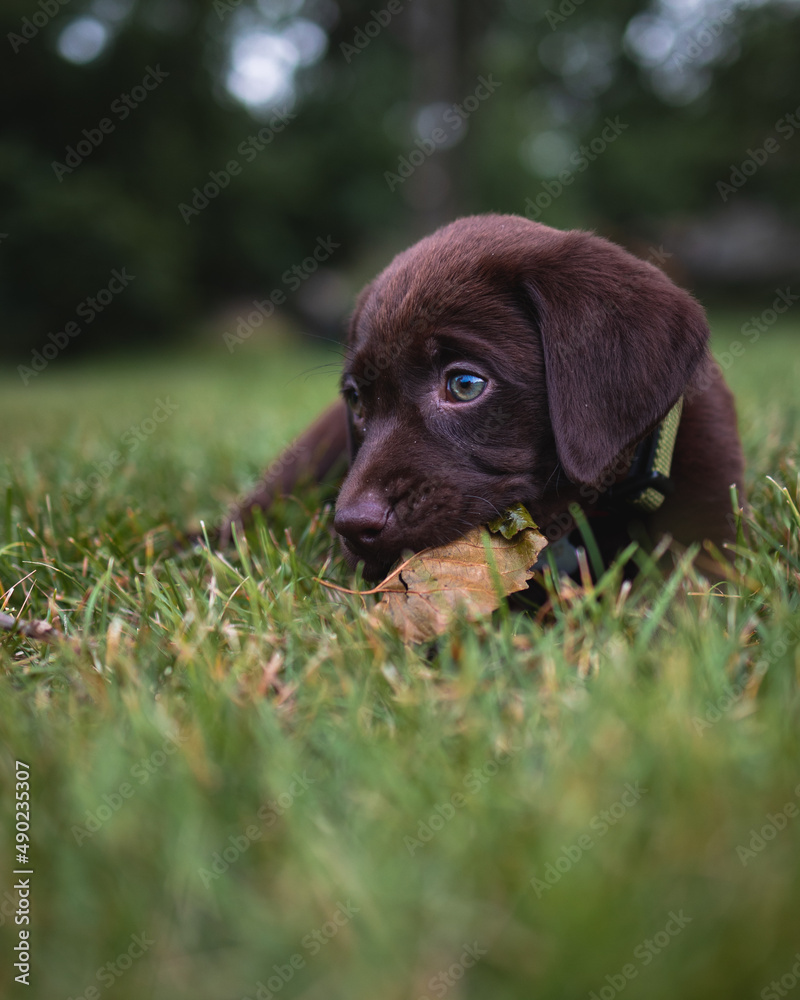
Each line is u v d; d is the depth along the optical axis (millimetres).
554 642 413
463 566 473
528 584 518
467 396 506
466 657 395
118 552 558
